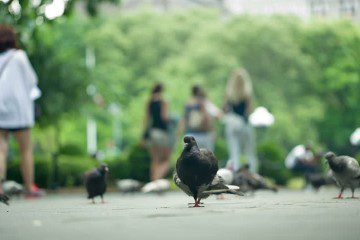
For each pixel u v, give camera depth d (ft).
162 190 55.98
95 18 50.49
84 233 14.53
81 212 23.15
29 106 38.29
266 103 217.56
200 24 242.78
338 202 28.63
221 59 217.97
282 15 233.76
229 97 59.31
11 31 38.24
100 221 17.97
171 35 238.89
